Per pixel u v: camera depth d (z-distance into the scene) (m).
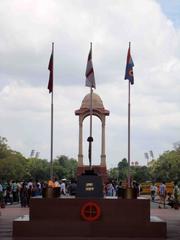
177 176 155.38
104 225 29.48
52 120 35.19
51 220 29.61
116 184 67.62
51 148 34.97
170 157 161.88
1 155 154.38
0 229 33.31
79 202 29.77
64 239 28.23
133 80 36.28
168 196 66.75
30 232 29.27
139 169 180.12
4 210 51.06
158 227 29.45
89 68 35.66
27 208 54.44
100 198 29.92
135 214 29.61
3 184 62.22
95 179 31.72
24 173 162.88
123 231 29.48
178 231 33.47
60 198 29.78
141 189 97.06
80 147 96.38
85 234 29.42
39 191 57.12
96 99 98.19
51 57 35.88
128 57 36.50
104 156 96.19
